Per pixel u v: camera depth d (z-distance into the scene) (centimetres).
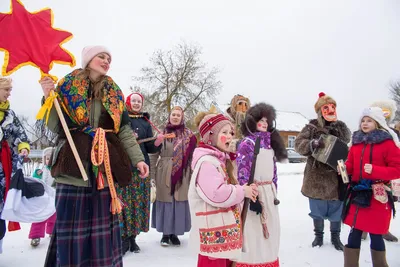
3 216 329
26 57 226
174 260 349
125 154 245
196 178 220
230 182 236
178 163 397
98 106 245
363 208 293
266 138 287
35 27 232
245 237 239
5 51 223
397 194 399
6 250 382
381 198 284
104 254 229
